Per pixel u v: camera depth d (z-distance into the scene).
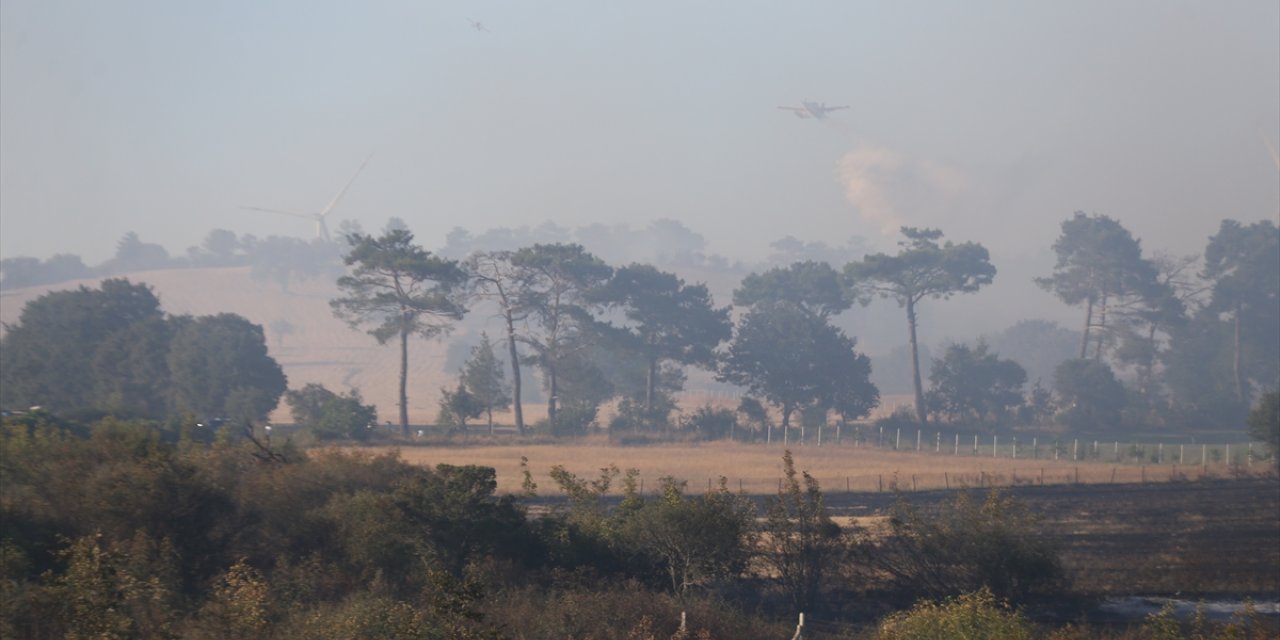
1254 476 107.44
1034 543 45.12
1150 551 60.59
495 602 33.66
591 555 41.84
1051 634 34.91
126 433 50.94
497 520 40.16
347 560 39.28
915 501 84.38
